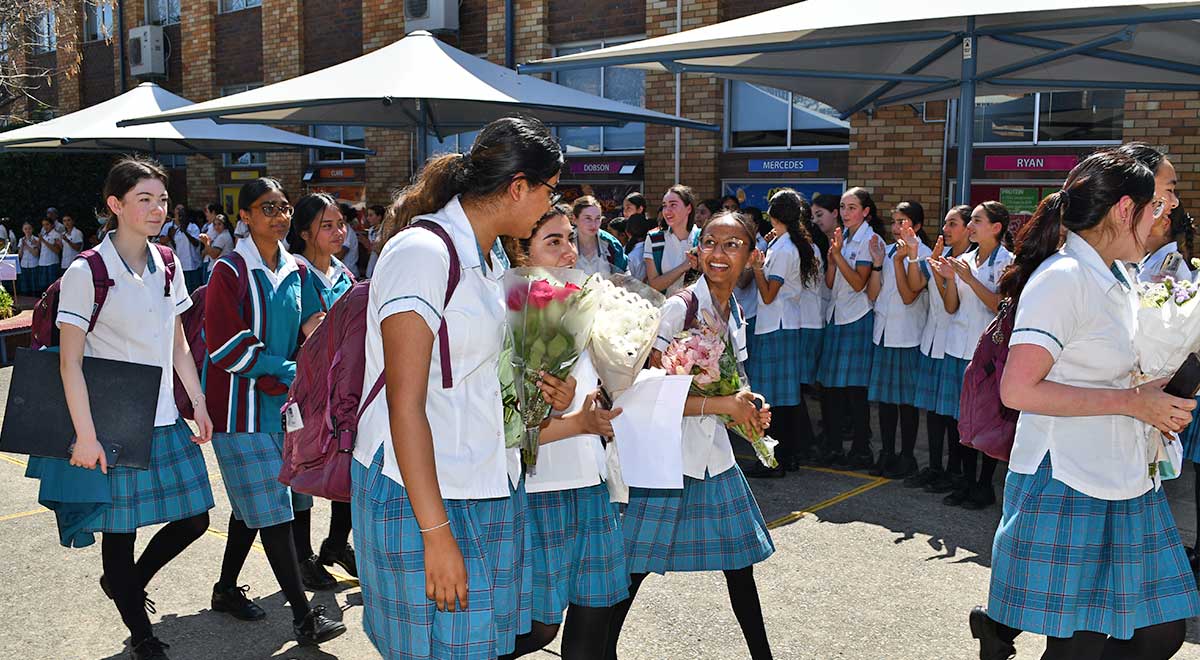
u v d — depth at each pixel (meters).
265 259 3.92
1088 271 2.60
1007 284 2.86
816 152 11.13
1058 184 9.60
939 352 5.99
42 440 3.42
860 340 6.55
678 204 7.26
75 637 4.02
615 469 3.07
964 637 4.00
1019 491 2.74
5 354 11.25
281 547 3.85
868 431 6.73
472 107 8.81
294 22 15.98
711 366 3.06
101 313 3.49
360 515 2.37
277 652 3.87
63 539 3.60
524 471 2.74
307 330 4.00
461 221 2.34
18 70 18.05
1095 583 2.66
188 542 3.88
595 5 12.52
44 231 17.12
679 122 8.97
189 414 3.78
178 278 3.79
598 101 8.59
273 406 3.81
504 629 2.49
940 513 5.64
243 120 9.22
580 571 2.93
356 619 4.18
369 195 15.45
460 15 13.95
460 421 2.33
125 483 3.54
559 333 2.62
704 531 3.29
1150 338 2.60
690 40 6.09
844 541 5.16
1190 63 7.01
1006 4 5.22
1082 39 6.45
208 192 18.16
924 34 6.00
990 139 10.04
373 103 8.84
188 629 4.08
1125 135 9.05
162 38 18.78
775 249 6.38
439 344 2.29
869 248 6.42
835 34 6.01
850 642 3.96
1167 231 5.06
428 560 2.23
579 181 13.10
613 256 7.33
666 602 4.36
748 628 3.45
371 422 2.36
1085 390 2.55
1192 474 6.45
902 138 10.25
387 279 2.23
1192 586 2.73
